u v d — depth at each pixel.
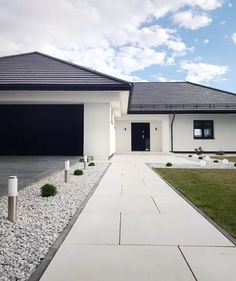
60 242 3.32
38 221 4.16
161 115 21.62
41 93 13.95
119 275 2.54
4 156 14.32
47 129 15.31
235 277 2.51
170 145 21.69
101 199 5.59
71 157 13.56
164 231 3.72
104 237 3.49
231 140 21.72
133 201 5.43
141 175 9.09
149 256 2.94
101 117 14.47
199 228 3.84
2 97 13.92
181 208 4.91
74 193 6.18
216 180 8.14
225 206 5.10
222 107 21.50
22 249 3.14
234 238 3.48
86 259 2.87
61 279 2.47
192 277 2.50
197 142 21.64
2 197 5.43
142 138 22.55
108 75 14.30
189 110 21.02
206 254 2.98
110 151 15.50
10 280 2.47
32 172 7.89
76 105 15.23
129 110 20.92
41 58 16.47
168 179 8.30
